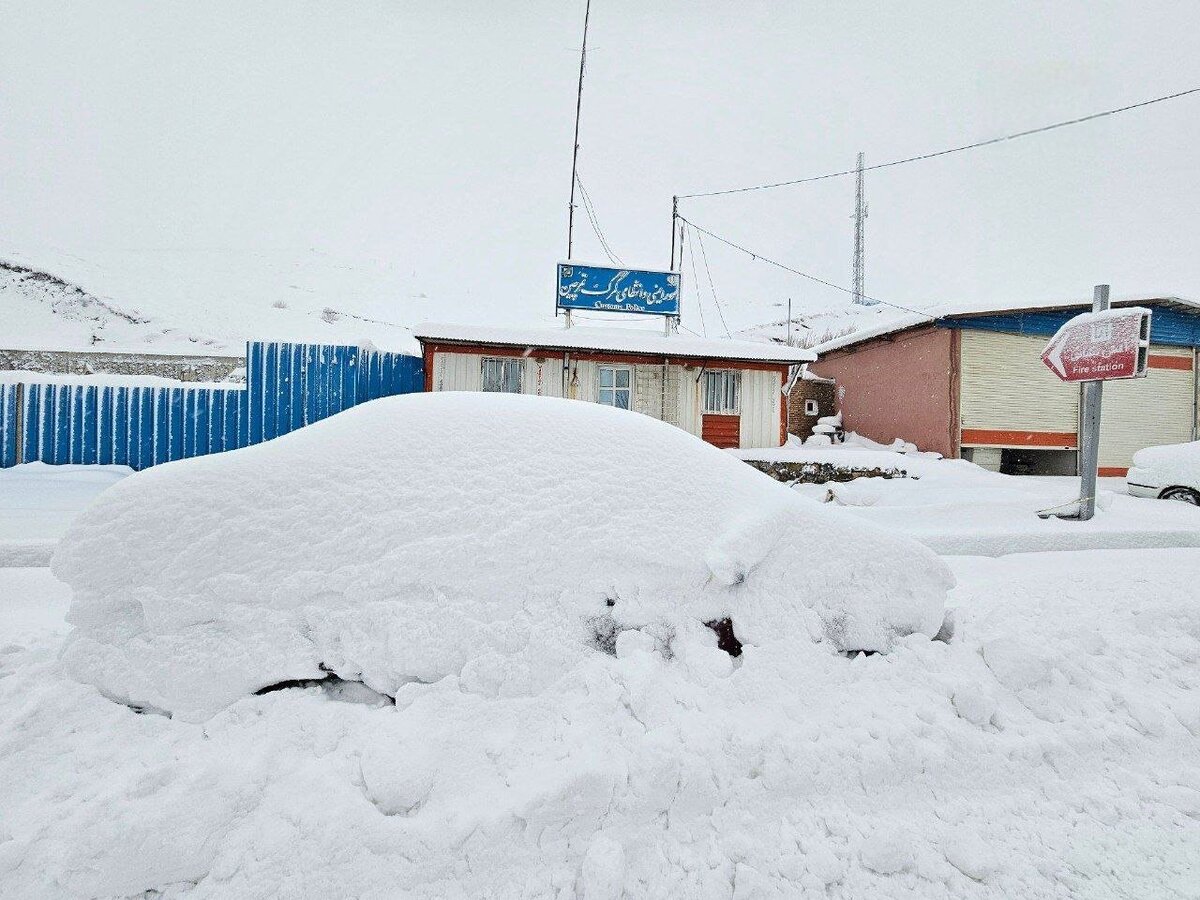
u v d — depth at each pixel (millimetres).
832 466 10711
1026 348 12508
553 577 2199
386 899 1467
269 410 9727
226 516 2123
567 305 12516
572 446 2551
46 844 1476
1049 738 2160
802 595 2410
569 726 1886
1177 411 13070
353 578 2082
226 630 1994
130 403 8773
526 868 1562
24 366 10742
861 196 31547
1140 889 1618
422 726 1855
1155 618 3248
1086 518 7078
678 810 1754
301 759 1778
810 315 31141
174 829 1509
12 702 1930
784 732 1991
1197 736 2312
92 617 1968
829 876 1601
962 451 12461
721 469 2697
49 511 6395
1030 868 1674
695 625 2254
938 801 1905
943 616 2672
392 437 2441
